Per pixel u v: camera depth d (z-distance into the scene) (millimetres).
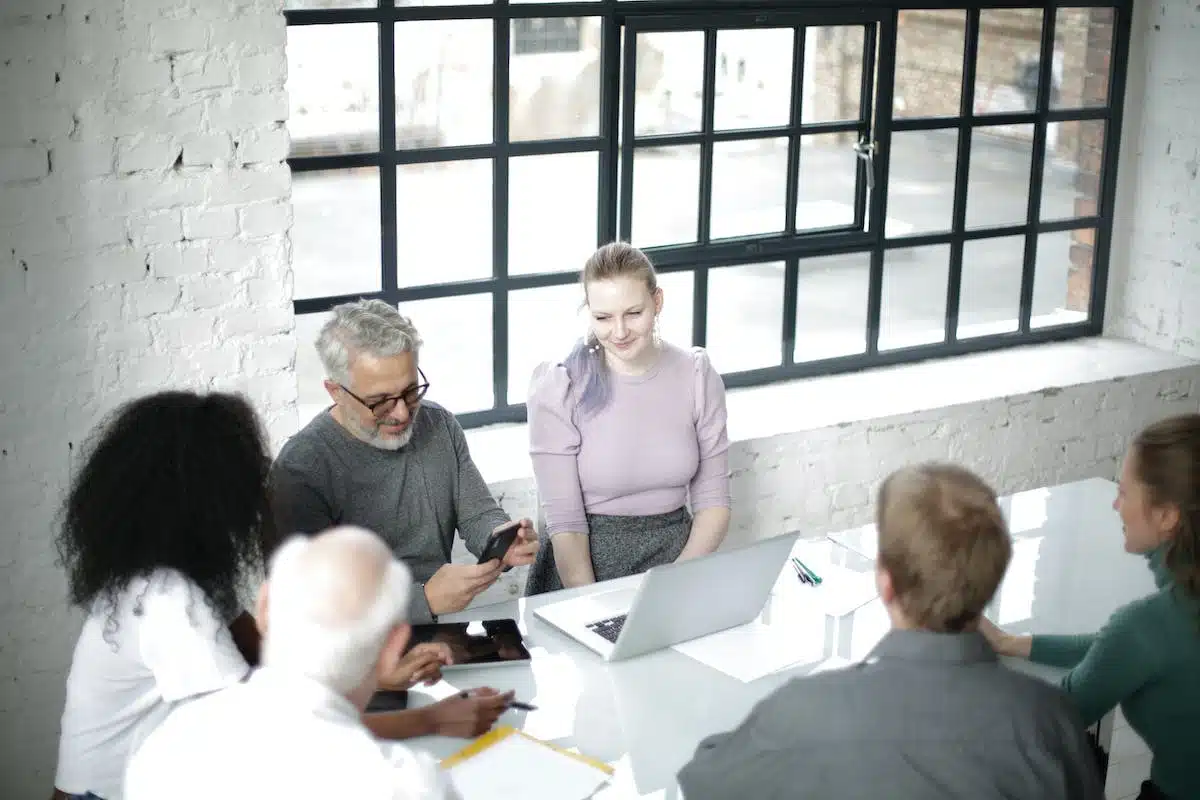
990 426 4352
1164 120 4598
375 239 3727
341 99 3594
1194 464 2213
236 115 3176
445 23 3656
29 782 3414
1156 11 4551
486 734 2320
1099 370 4551
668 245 4121
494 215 3857
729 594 2672
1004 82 4461
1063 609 2842
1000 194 4578
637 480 3246
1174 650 2240
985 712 1707
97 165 3068
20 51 2930
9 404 3127
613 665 2602
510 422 4059
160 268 3197
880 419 4156
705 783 1800
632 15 3844
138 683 2078
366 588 1688
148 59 3055
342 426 2900
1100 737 2840
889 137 4305
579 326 4090
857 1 4109
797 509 4133
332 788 1596
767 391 4328
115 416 2076
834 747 1722
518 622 2783
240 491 2053
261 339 3354
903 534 1733
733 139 4098
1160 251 4695
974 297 4664
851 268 4414
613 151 3953
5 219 3012
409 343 2816
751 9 3990
